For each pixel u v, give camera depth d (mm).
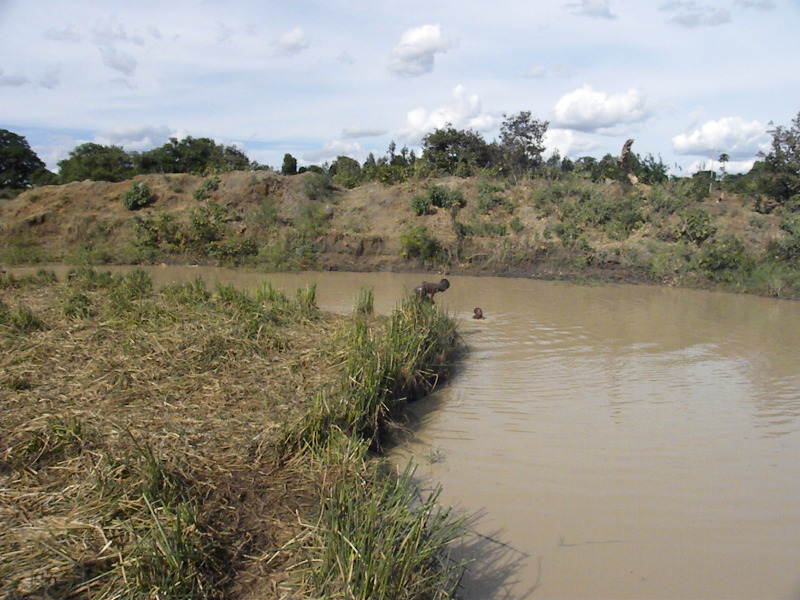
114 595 2906
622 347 9211
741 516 4402
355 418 5180
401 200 23000
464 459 5266
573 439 5715
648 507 4504
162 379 5672
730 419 6273
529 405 6629
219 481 4055
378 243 19969
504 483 4836
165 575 3070
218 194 23391
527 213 21500
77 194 23219
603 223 20531
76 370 5727
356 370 6039
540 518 4332
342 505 3715
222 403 5242
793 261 16172
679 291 15633
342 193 24781
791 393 7121
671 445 5605
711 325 11094
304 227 20516
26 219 21500
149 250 19734
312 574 3250
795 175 20875
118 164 29781
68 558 3080
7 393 5074
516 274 18000
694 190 22859
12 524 3363
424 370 7164
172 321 7441
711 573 3756
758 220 19672
